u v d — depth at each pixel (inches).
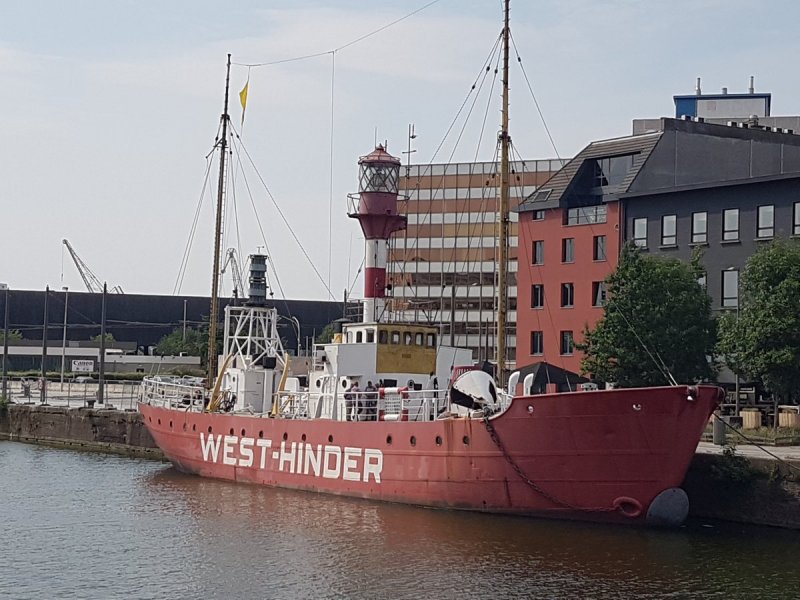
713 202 2386.8
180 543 1263.5
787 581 1078.4
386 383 1589.6
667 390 1211.2
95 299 4837.6
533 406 1275.8
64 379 3846.0
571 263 2674.7
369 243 1683.1
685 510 1264.8
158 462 2130.9
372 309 1668.3
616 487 1257.4
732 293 2343.8
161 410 1879.9
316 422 1535.4
